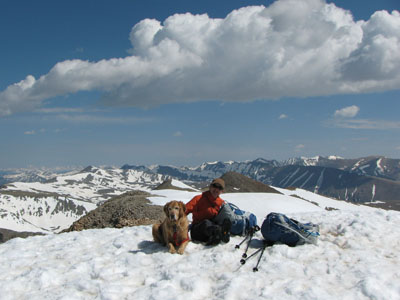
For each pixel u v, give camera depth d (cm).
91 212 1427
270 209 1647
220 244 519
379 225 566
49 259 513
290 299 364
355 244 500
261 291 380
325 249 486
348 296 366
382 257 457
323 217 670
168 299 375
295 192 4434
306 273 421
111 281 425
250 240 519
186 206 518
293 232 499
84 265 469
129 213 1282
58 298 383
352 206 4259
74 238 622
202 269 445
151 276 434
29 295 397
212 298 381
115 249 539
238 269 440
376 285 375
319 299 360
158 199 1530
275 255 471
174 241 507
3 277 451
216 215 548
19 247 591
